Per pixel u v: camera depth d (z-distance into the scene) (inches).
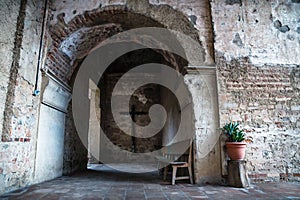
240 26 151.7
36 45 135.3
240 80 144.5
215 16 152.0
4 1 112.8
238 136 129.8
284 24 154.3
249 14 154.0
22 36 121.1
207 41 149.6
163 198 93.8
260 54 148.6
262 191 108.7
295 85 146.1
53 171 155.1
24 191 108.5
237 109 140.6
